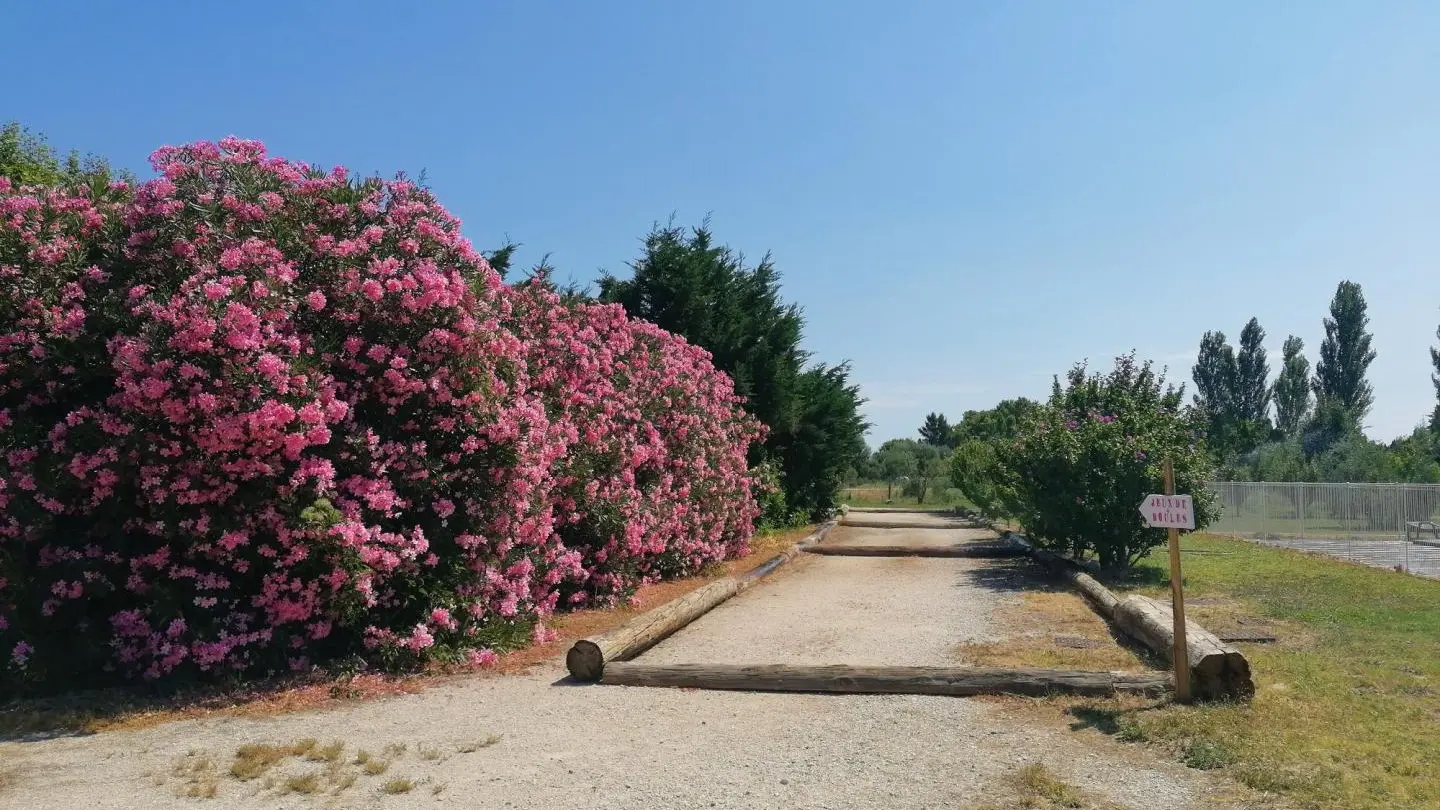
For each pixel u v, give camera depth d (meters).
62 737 6.15
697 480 15.71
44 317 7.30
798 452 28.08
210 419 7.18
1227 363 58.38
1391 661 7.98
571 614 11.42
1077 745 5.76
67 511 7.42
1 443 7.31
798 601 12.66
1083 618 10.80
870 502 50.28
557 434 10.79
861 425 31.03
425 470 8.38
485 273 9.27
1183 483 14.15
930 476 50.97
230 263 7.52
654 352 15.65
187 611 7.55
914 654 8.77
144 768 5.45
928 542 22.61
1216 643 6.88
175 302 7.17
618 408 13.03
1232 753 5.40
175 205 7.67
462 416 8.69
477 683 7.74
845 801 4.87
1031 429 16.03
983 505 27.97
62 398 7.69
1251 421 47.91
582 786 5.12
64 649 7.30
